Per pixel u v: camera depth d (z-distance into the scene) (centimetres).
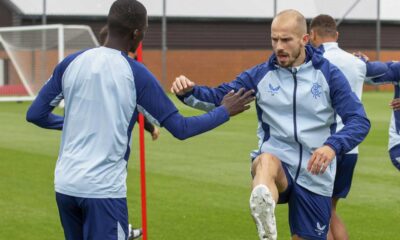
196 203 1786
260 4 6912
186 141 2986
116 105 884
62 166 895
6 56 5706
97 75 886
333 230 1335
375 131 3334
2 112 4434
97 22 6588
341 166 1307
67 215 909
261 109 1058
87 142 884
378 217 1658
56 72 915
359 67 1298
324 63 1027
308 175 1048
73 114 894
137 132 3341
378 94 6125
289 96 1030
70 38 5172
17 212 1691
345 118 1004
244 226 1571
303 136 1031
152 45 6638
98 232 879
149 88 892
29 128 3491
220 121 925
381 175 2173
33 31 5216
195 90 1023
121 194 891
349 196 1877
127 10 898
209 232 1523
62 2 6525
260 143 1070
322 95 1023
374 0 6950
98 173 877
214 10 6750
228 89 1041
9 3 6412
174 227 1563
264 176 982
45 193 1905
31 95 5272
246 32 6838
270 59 1043
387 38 7019
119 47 905
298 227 1073
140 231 1328
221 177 2131
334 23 1344
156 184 2027
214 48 6756
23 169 2280
